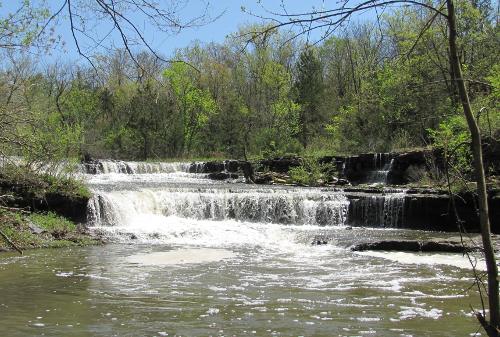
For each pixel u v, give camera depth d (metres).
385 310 8.32
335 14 3.65
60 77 38.44
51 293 9.20
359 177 29.19
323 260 13.21
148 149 43.59
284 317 7.85
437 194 20.14
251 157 35.88
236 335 6.89
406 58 4.47
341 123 34.69
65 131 19.75
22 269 11.36
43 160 15.15
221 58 44.75
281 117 40.59
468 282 10.55
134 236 16.41
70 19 3.77
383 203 20.31
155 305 8.47
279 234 17.31
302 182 28.50
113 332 6.93
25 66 11.80
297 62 43.44
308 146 36.94
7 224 14.66
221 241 16.27
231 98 43.91
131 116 43.47
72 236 15.61
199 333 6.96
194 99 44.91
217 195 20.98
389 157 28.08
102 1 3.67
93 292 9.33
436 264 12.65
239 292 9.52
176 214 20.58
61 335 6.74
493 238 15.91
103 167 32.09
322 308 8.43
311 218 20.67
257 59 41.19
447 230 19.17
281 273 11.44
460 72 3.82
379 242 15.06
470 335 6.99
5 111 10.48
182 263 12.49
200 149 46.41
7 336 6.64
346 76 45.06
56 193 17.66
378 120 30.05
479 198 3.78
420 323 7.57
